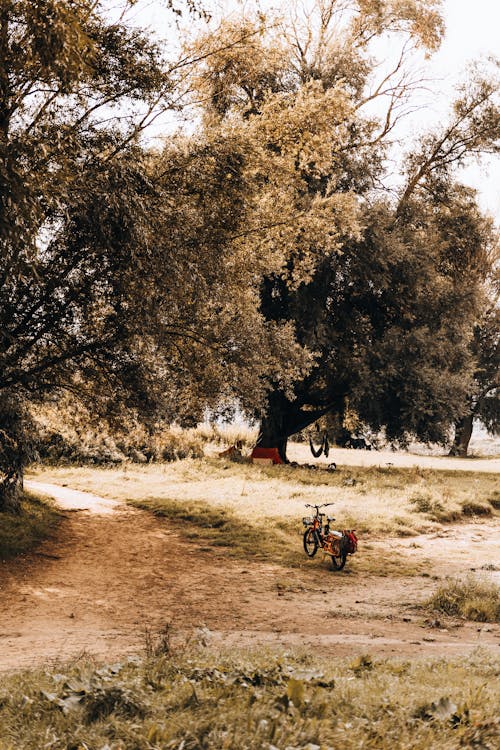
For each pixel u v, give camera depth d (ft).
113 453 104.63
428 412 112.78
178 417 70.90
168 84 55.77
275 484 90.58
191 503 75.72
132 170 49.19
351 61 114.52
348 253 112.47
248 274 67.31
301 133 69.97
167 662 19.22
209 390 66.44
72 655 27.40
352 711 14.76
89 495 80.64
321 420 167.84
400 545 62.34
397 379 116.37
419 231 127.75
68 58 37.60
